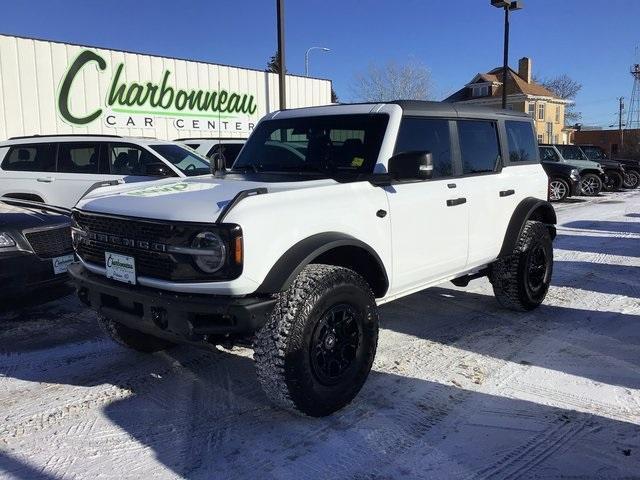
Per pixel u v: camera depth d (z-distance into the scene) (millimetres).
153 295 3232
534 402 3736
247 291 3119
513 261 5402
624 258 8656
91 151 9203
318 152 4301
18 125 13609
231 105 18312
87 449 3191
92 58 14812
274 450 3182
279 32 13234
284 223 3252
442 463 3051
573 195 19328
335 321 3471
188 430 3404
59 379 4133
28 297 5406
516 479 2900
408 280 4238
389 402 3738
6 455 3125
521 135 5703
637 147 62594
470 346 4750
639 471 2973
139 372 4262
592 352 4621
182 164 9195
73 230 3959
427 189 4309
